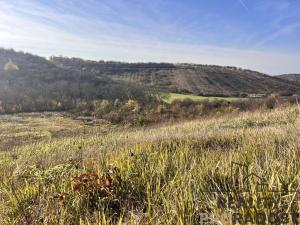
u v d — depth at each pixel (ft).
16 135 81.51
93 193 10.46
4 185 12.58
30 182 13.07
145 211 9.56
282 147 13.29
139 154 14.96
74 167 14.15
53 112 152.46
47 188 11.59
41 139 71.31
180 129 44.42
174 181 10.44
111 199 10.15
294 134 15.48
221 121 50.85
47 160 19.44
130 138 34.14
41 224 8.59
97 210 9.65
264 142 15.51
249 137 19.03
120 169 12.09
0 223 8.89
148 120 103.35
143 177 11.39
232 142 20.42
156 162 13.50
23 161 22.12
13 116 137.28
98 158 15.79
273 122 34.60
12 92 188.24
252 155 12.47
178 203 8.00
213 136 23.65
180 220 7.36
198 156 14.89
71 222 8.99
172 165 12.74
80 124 111.55
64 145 44.39
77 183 10.57
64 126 105.40
